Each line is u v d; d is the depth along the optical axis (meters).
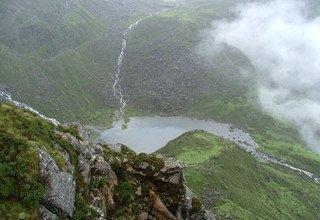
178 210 57.62
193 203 60.00
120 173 57.53
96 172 53.81
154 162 59.78
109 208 51.91
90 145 57.72
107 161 57.25
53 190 45.09
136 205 54.50
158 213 55.62
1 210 40.84
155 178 58.69
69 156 51.03
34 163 44.88
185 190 59.50
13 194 42.47
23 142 45.78
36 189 43.50
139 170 59.16
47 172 45.38
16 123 48.50
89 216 47.34
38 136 49.22
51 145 49.44
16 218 40.97
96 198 50.16
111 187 54.06
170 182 58.75
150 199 56.47
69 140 53.91
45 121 54.66
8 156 43.94
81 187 49.97
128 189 55.72
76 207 47.06
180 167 60.03
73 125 65.12
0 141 44.81
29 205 42.34
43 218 42.62
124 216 52.09
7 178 42.62
